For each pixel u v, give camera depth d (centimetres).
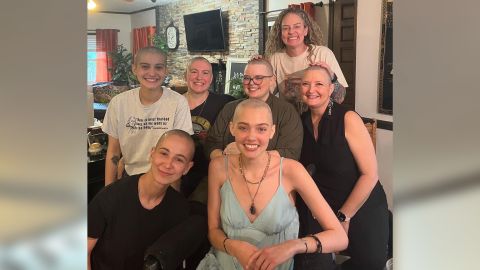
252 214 91
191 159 95
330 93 104
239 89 113
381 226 100
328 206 93
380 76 102
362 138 100
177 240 90
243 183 92
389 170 103
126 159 99
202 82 106
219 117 102
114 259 91
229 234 92
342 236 92
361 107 106
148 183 92
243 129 90
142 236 92
